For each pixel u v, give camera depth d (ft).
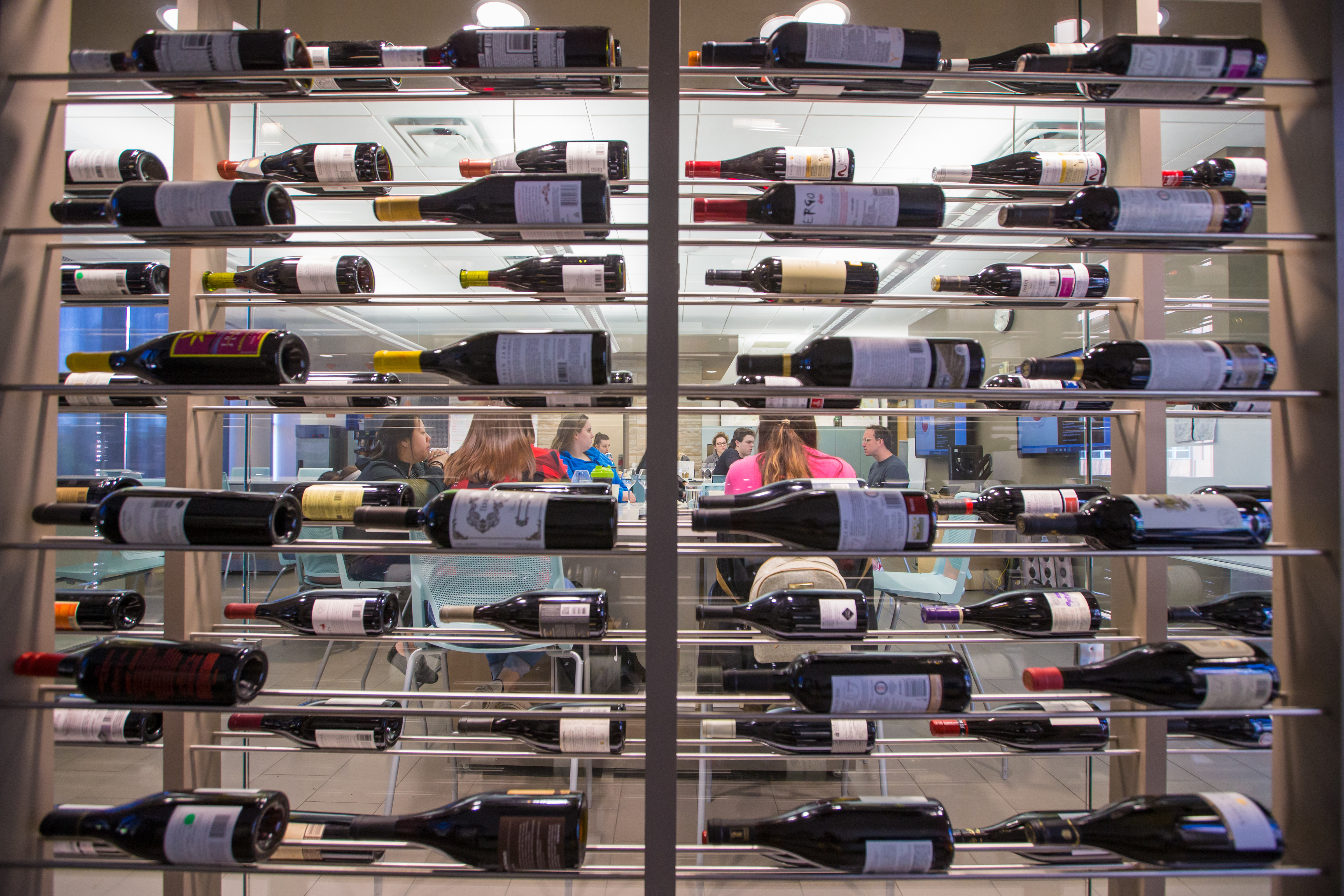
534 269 3.67
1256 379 2.79
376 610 3.36
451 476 5.37
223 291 4.42
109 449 5.12
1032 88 4.14
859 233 2.89
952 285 4.05
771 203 2.85
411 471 5.35
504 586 5.82
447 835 2.70
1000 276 4.04
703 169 3.76
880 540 2.69
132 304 4.05
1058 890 5.01
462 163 3.93
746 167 3.78
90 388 2.68
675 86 2.62
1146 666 3.02
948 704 2.75
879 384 2.74
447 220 2.90
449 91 3.05
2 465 2.69
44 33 2.82
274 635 3.76
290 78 2.78
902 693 2.73
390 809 5.56
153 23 5.58
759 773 5.99
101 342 5.25
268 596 5.00
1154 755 3.79
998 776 6.04
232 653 2.72
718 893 5.03
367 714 2.84
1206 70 2.77
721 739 4.94
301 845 2.69
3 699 2.66
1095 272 4.03
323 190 4.15
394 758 6.29
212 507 2.67
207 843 2.55
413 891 5.06
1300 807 2.82
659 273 2.62
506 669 6.05
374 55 3.76
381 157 3.97
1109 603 4.37
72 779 5.45
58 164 2.90
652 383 2.59
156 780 5.48
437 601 5.83
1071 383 4.16
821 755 3.65
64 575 5.10
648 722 2.55
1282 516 2.93
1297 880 2.80
